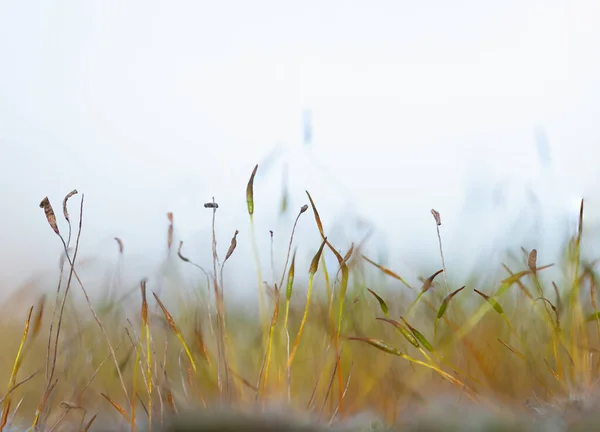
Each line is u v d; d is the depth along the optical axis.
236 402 0.09
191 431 0.09
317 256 0.09
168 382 0.09
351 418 0.09
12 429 0.09
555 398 0.09
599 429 0.09
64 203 0.09
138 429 0.09
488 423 0.09
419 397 0.09
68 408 0.09
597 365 0.09
